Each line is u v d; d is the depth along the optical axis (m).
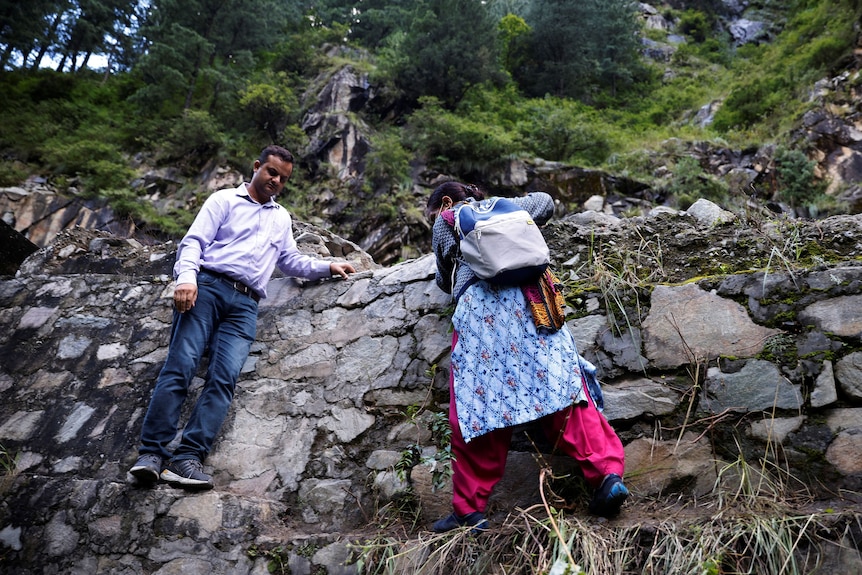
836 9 19.23
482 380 2.10
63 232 4.23
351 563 2.18
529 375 2.07
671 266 2.66
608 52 25.16
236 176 15.47
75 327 3.40
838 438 2.07
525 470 2.34
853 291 2.22
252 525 2.37
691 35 30.16
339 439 2.68
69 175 15.43
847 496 1.98
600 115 21.38
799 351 2.22
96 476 2.77
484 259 2.17
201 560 2.32
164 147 15.97
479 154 14.54
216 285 2.76
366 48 22.72
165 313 3.34
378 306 2.98
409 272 3.02
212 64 19.64
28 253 4.82
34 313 3.51
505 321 2.14
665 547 1.85
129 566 2.37
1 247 4.73
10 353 3.36
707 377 2.30
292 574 2.22
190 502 2.44
